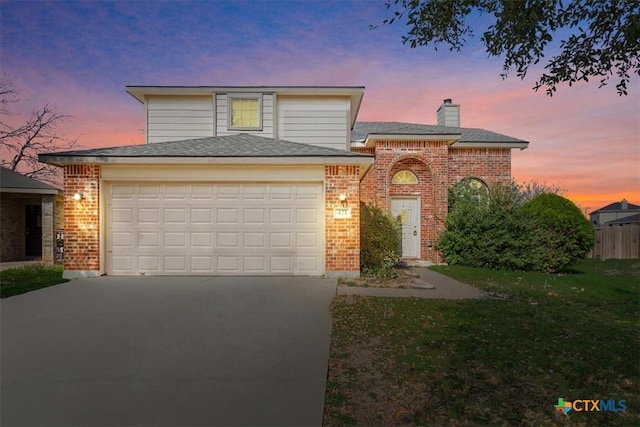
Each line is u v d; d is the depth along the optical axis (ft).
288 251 30.55
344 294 23.89
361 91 40.34
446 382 11.39
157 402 10.14
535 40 15.42
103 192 30.22
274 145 33.71
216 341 14.98
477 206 39.40
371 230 33.50
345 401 10.29
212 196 30.55
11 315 18.85
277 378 11.62
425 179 42.68
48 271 34.81
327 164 29.91
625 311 20.42
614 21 14.62
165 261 30.42
